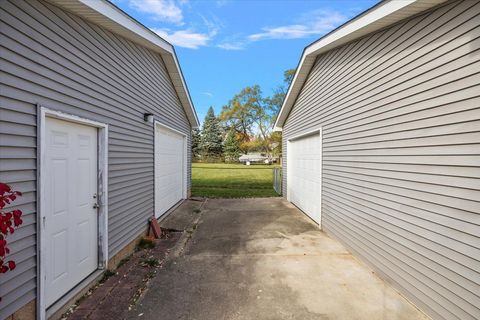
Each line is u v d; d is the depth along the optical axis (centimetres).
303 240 499
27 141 223
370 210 372
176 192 809
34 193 231
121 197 400
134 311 269
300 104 758
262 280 336
